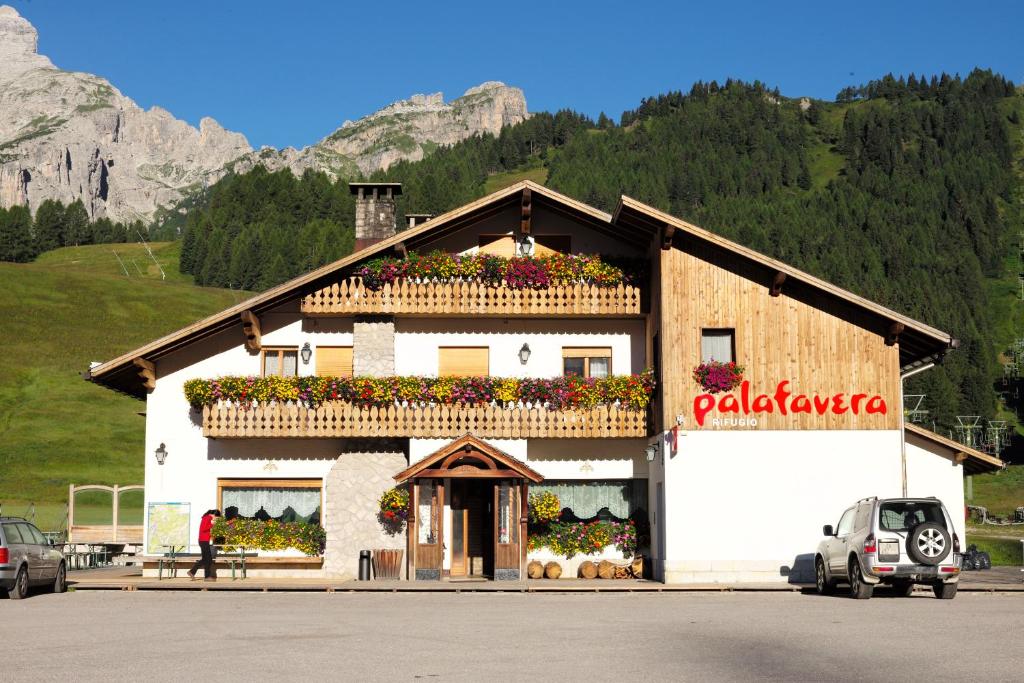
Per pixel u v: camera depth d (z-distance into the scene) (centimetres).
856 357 2844
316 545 3053
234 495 3133
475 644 1442
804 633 1549
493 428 3056
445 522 3034
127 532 3959
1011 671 1165
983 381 15638
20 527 2392
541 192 3103
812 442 2811
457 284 3139
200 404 3078
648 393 3022
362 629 1642
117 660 1293
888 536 2183
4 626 1700
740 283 2877
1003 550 4825
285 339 3200
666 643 1440
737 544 2780
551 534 3075
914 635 1514
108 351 12350
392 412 3055
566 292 3139
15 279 14025
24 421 9956
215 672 1191
